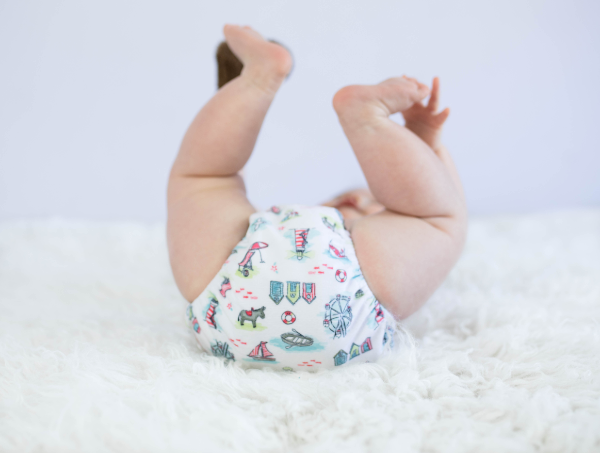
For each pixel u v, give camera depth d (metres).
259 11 2.42
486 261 1.36
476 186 2.60
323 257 0.76
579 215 2.16
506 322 0.89
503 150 2.57
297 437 0.59
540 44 2.50
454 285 1.19
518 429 0.58
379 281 0.78
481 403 0.63
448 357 0.75
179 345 0.82
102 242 1.82
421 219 0.86
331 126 2.50
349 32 2.48
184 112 2.38
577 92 2.53
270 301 0.75
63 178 2.34
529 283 1.16
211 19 2.37
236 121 0.88
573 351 0.77
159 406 0.61
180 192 0.90
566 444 0.54
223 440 0.57
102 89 2.31
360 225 0.84
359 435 0.57
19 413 0.61
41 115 2.28
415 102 0.93
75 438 0.56
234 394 0.67
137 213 2.41
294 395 0.66
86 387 0.65
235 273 0.77
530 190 2.61
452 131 2.56
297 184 2.53
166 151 2.39
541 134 2.56
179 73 2.36
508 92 2.53
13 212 2.31
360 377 0.69
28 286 1.31
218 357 0.80
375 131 0.83
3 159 2.27
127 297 1.26
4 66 2.23
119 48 2.31
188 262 0.82
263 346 0.76
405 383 0.67
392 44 2.51
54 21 2.24
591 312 0.95
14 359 0.74
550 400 0.61
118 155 2.36
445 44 2.51
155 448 0.55
